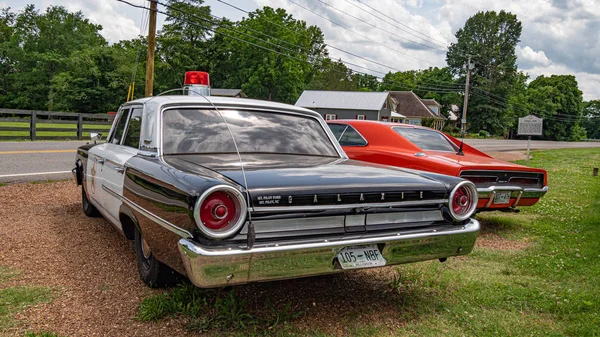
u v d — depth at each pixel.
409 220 2.96
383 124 6.41
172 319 2.86
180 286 3.29
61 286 3.37
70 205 6.25
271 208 2.42
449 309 3.26
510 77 76.81
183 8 58.00
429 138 6.43
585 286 3.76
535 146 40.22
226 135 3.46
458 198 3.08
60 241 4.52
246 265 2.36
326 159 3.57
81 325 2.76
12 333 2.63
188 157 3.14
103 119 20.66
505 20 79.38
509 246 5.21
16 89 67.06
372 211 2.78
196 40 61.03
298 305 3.20
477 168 5.21
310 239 2.54
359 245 2.66
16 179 8.09
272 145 3.55
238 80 62.62
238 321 2.81
